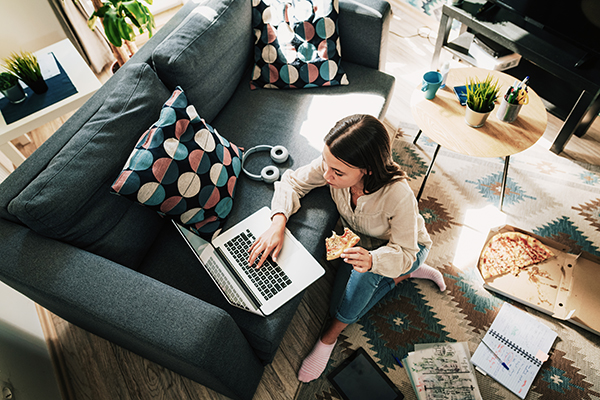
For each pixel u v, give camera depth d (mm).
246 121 1679
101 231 1215
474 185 1886
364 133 975
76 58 1908
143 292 1040
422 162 1989
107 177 1203
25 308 1526
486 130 1518
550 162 1927
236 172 1436
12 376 1211
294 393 1433
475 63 2207
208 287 1282
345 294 1380
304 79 1735
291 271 1224
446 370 1426
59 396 1424
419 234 1312
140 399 1447
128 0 1792
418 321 1550
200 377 1128
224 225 1382
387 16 1705
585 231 1701
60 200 1094
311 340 1538
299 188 1383
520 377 1392
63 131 1257
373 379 1421
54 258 1097
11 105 1716
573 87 2070
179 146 1238
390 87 1770
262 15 1693
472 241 1725
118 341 1308
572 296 1498
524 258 1582
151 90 1315
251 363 1218
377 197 1170
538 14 1864
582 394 1359
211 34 1497
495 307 1556
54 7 2227
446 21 2131
